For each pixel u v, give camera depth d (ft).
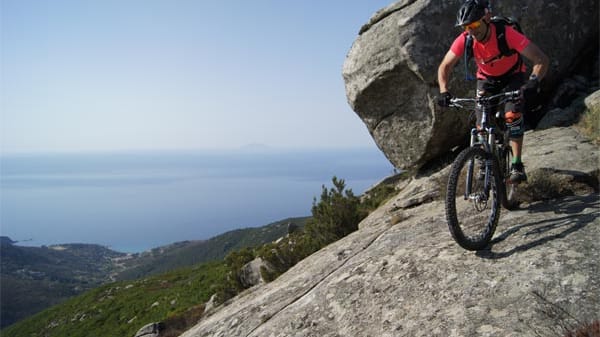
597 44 36.22
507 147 16.53
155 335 44.68
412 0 34.60
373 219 31.63
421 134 35.12
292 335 14.98
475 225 16.42
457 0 32.99
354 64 37.11
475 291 12.21
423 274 14.26
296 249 40.42
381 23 36.29
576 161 19.88
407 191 33.12
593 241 12.66
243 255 54.80
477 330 10.62
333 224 39.37
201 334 21.02
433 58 32.19
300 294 18.89
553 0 32.83
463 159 13.80
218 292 50.55
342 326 13.96
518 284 11.78
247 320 19.21
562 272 11.64
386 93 35.99
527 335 9.85
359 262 17.98
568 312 10.13
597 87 32.27
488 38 14.71
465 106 16.67
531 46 14.06
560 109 30.58
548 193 17.42
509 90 15.56
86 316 139.95
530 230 14.56
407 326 12.12
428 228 18.58
